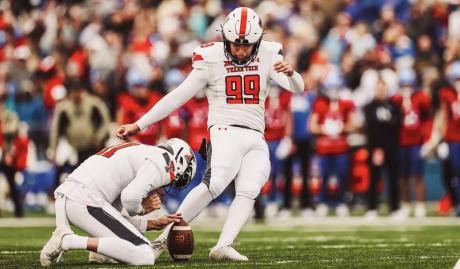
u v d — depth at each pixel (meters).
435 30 62.91
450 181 49.28
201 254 26.30
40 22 65.50
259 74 24.11
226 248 23.36
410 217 49.66
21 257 25.81
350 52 56.47
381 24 63.31
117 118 51.09
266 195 51.47
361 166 53.34
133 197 21.92
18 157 50.88
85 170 22.36
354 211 55.78
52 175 55.53
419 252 27.17
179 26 64.19
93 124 47.06
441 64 58.62
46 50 64.62
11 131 50.16
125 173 22.41
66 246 22.02
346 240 33.38
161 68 55.84
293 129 50.53
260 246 30.48
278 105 49.22
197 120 48.16
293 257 25.25
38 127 56.88
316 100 51.28
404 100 49.59
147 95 48.19
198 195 23.36
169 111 23.98
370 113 49.47
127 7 66.00
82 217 22.03
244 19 23.50
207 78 24.14
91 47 59.03
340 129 51.44
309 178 51.38
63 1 67.25
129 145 22.84
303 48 58.53
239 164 23.72
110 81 56.88
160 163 22.34
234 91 24.02
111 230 21.98
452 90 48.41
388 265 22.64
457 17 63.88
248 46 23.69
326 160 52.41
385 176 57.00
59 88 56.62
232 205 23.64
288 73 23.59
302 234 37.28
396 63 57.59
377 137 49.31
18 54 59.25
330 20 66.50
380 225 43.28
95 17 64.69
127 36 64.38
